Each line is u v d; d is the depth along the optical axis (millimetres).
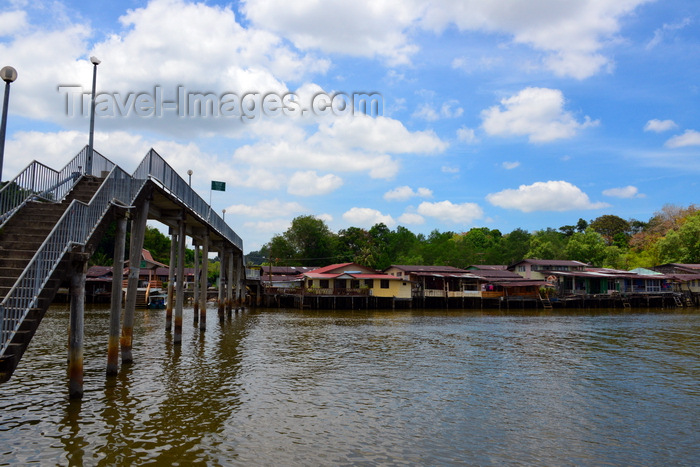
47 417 12102
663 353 24703
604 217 130375
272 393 15117
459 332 34469
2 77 12266
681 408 14062
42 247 10820
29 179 15234
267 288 68375
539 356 23406
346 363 20844
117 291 16750
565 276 75938
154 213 23422
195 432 11234
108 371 16750
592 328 38375
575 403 14523
